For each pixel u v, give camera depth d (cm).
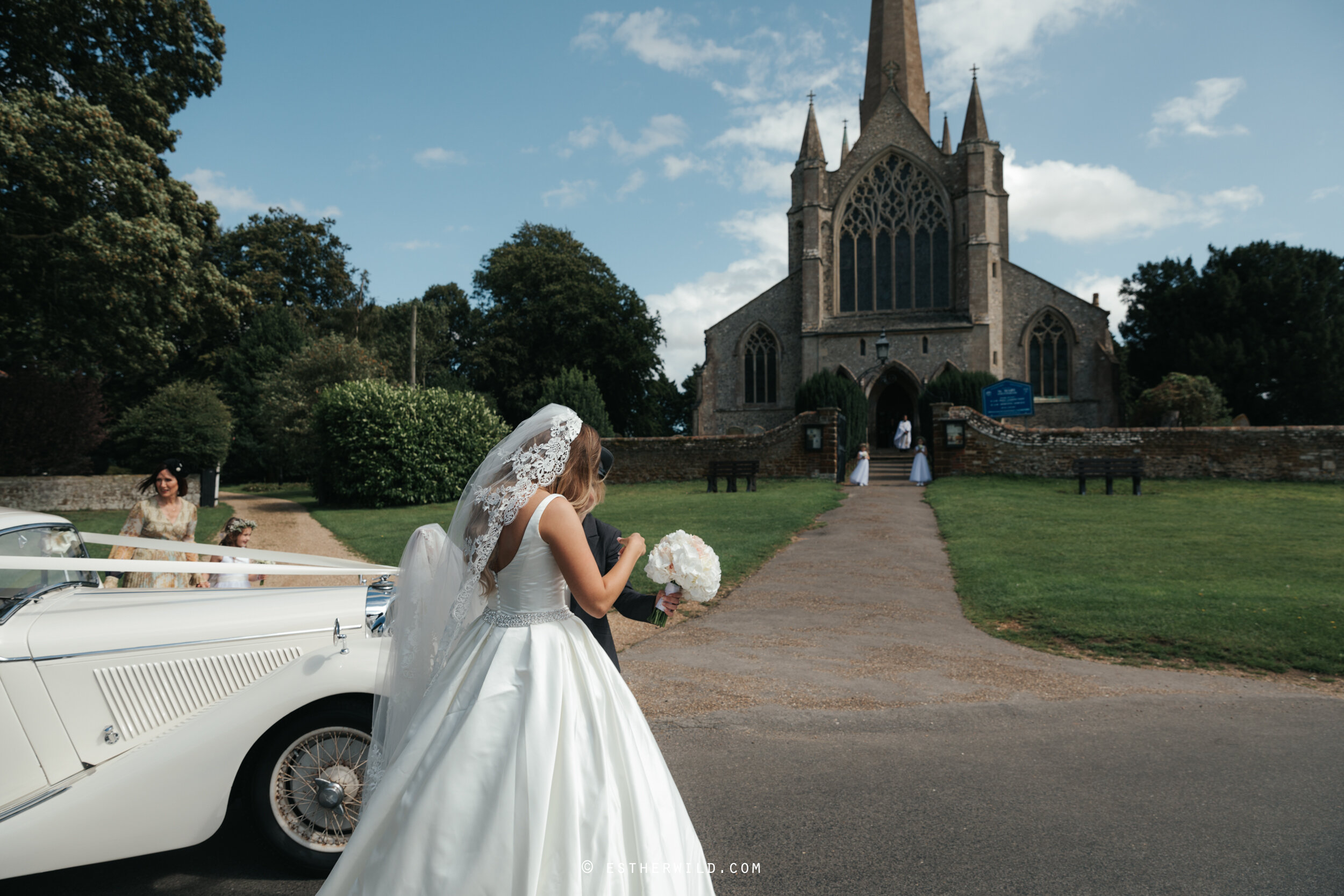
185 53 1892
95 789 279
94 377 2444
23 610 314
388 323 4800
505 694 197
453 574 244
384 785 195
